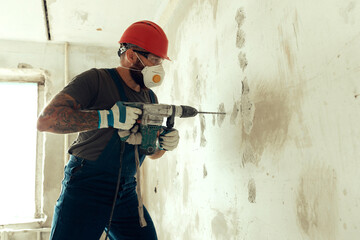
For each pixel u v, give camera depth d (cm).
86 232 122
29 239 342
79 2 296
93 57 392
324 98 89
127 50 140
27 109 386
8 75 382
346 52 81
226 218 153
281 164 109
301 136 99
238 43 142
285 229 107
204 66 186
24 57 368
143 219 130
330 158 87
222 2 162
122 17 325
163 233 272
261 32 123
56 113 110
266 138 119
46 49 377
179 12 245
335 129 85
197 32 201
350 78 80
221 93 161
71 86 122
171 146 143
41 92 393
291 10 104
